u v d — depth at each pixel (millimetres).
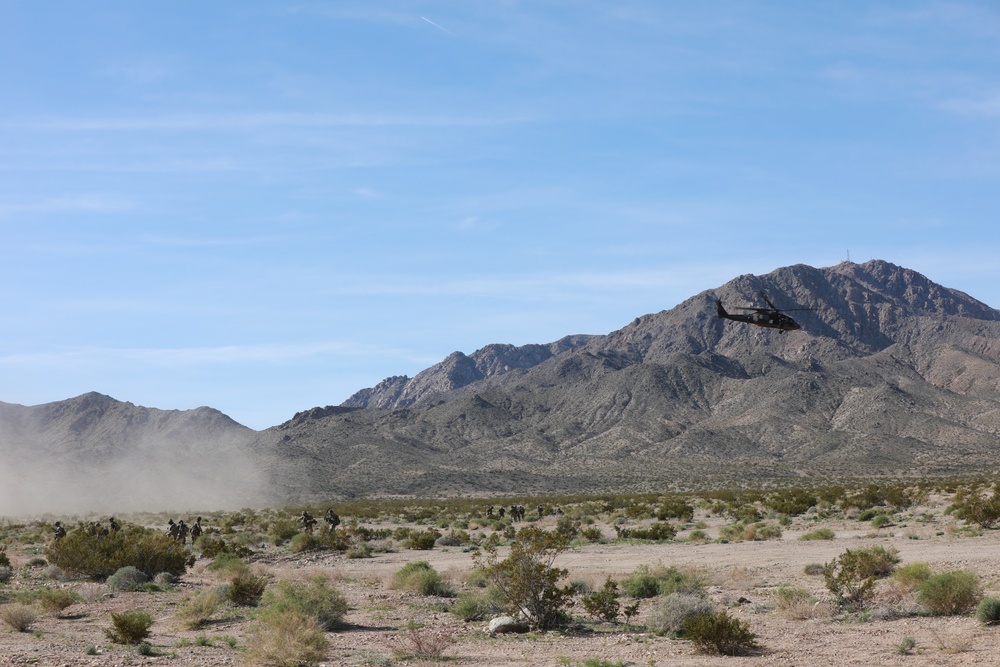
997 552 30922
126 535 38625
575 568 34062
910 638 17172
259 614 22594
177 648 19938
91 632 22500
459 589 29969
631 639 19828
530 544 22266
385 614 24906
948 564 28219
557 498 126438
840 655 16953
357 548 47125
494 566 22406
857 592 22750
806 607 21766
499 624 21453
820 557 33469
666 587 26000
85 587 32281
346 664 17531
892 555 29656
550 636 20625
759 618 21891
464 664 17344
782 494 94250
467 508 96062
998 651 16203
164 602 28453
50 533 67438
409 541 50312
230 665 17453
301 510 106750
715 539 45938
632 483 189000
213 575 36062
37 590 31156
